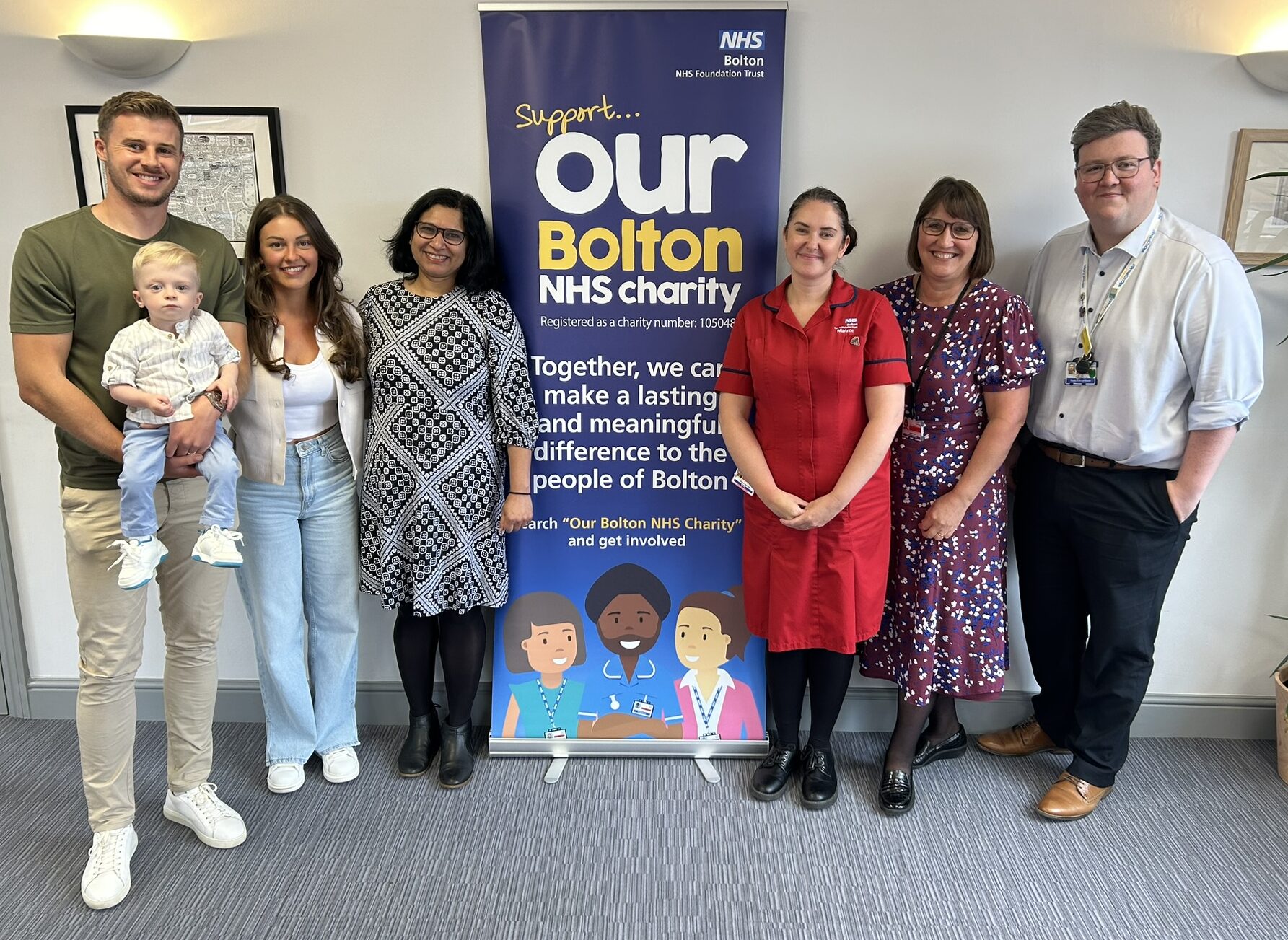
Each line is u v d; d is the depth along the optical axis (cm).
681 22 221
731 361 222
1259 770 251
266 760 253
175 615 207
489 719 271
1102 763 229
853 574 215
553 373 240
